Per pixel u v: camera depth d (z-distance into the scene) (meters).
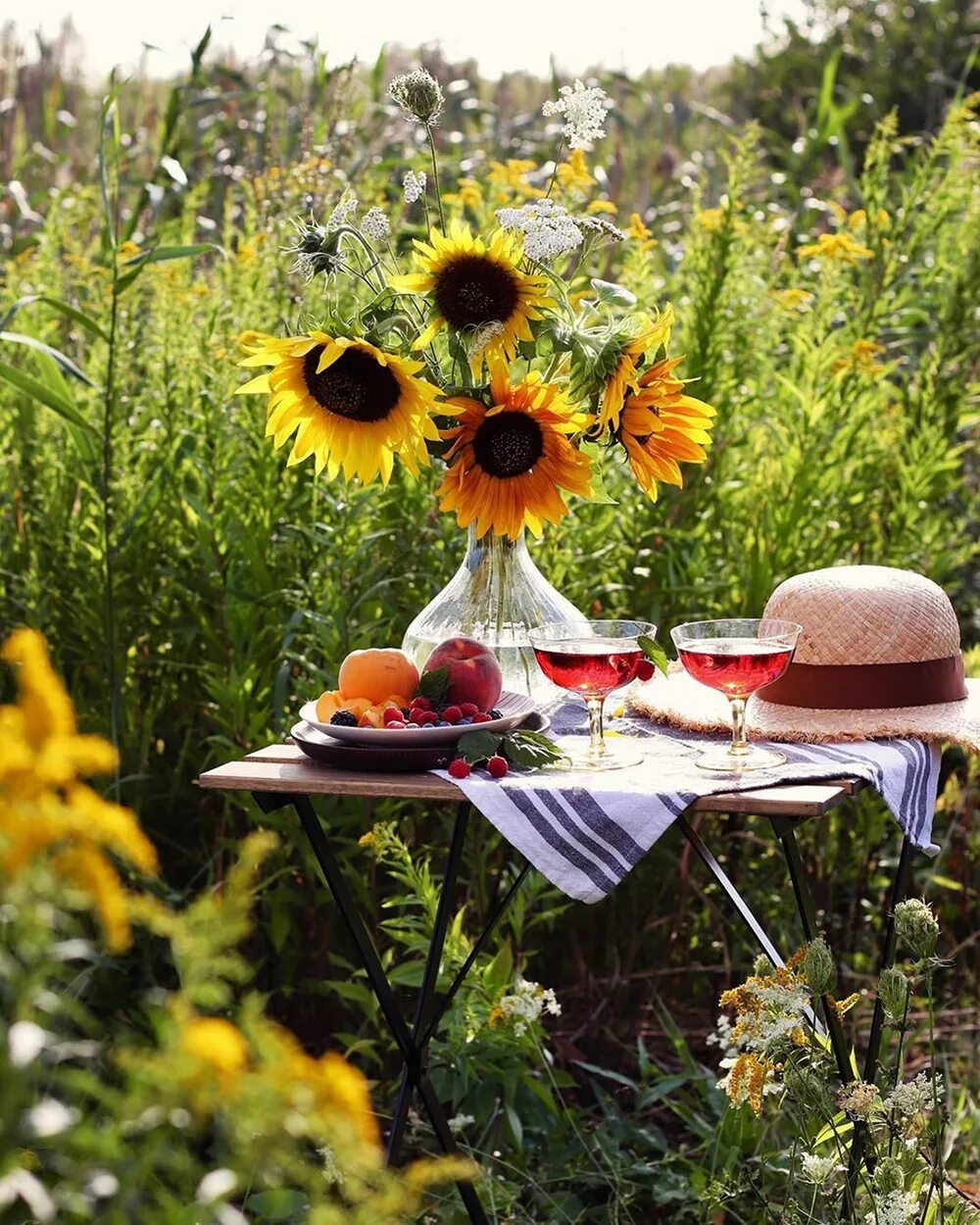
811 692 2.31
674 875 3.37
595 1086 2.90
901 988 1.99
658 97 7.32
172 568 3.24
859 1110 1.95
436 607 2.39
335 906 3.17
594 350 2.19
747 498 3.50
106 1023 3.01
